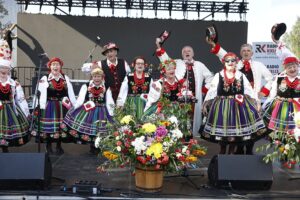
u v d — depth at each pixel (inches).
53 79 181.2
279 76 168.7
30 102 234.1
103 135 152.3
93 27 373.7
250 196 124.2
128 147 125.0
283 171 159.6
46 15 371.9
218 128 162.6
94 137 176.4
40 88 178.4
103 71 193.2
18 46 373.4
